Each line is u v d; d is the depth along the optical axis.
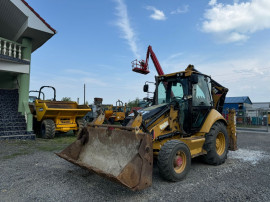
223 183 3.86
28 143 7.82
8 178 4.00
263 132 14.07
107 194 3.30
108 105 19.08
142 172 3.08
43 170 4.50
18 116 9.38
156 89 5.82
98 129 4.21
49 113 9.22
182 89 5.15
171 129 4.58
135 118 3.82
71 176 4.12
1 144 7.40
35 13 9.16
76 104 10.75
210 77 5.96
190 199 3.16
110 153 3.84
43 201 3.04
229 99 28.14
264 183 3.87
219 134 5.43
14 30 10.58
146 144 3.22
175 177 3.77
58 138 9.41
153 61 18.78
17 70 9.56
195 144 4.49
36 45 11.32
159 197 3.21
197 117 5.16
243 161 5.62
